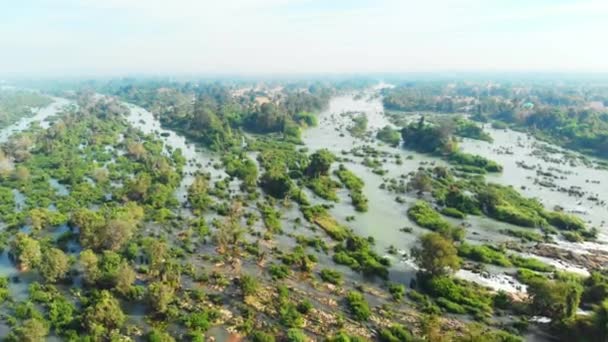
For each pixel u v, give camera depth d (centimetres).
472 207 13938
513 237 12131
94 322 7262
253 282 8644
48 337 7219
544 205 14662
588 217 13662
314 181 16200
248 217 12875
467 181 17000
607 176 18262
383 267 9888
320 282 9375
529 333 7869
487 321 8125
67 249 10312
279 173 15688
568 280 8988
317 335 7600
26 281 8975
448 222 13150
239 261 10119
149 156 18512
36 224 11156
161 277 8919
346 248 11025
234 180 16775
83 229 10375
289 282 9312
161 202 13412
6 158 17262
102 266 9150
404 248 11294
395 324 7906
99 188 14650
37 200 13400
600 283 8869
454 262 9288
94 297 8119
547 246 11469
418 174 16388
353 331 7738
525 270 9956
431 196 15450
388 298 8875
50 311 7694
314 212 13275
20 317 7669
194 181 15375
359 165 19438
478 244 11569
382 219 13288
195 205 13350
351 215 13525
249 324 7738
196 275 9331
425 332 7388
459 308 8444
